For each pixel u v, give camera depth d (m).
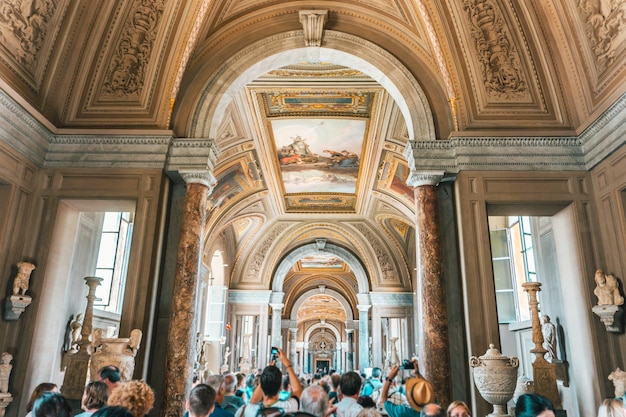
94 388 3.58
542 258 9.16
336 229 20.00
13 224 7.01
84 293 9.41
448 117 8.25
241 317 21.12
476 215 7.43
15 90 7.00
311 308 45.75
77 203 7.84
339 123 12.57
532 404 2.70
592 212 7.37
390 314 19.84
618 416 2.96
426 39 8.43
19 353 6.84
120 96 8.13
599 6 6.98
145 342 6.99
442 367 7.01
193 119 8.23
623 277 6.66
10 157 6.86
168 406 6.86
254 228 19.62
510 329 10.81
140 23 8.16
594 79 7.37
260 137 13.00
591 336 6.89
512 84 8.09
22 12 6.92
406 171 13.78
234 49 8.70
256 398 3.77
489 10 8.10
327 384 6.86
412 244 19.84
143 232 7.37
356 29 8.83
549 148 7.70
